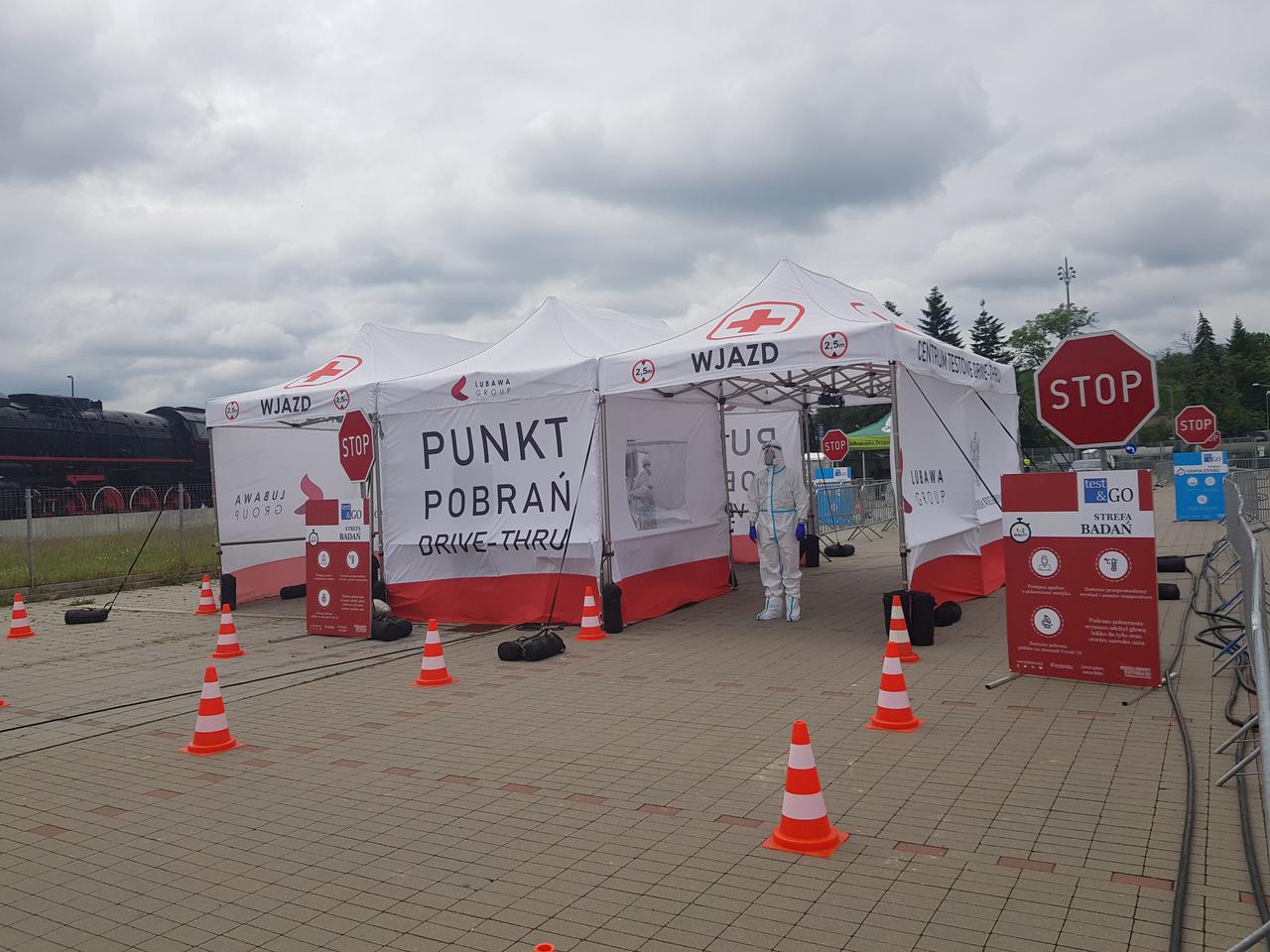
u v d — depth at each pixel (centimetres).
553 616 1155
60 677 991
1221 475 2248
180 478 3588
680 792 553
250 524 1505
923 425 1081
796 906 402
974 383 1273
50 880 466
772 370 1005
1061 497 756
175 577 1884
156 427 3538
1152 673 723
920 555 1029
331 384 1330
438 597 1228
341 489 1655
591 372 1109
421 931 395
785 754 618
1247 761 504
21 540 2052
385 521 1263
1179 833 461
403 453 1252
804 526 1670
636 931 386
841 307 1108
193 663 1031
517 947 377
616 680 854
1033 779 544
